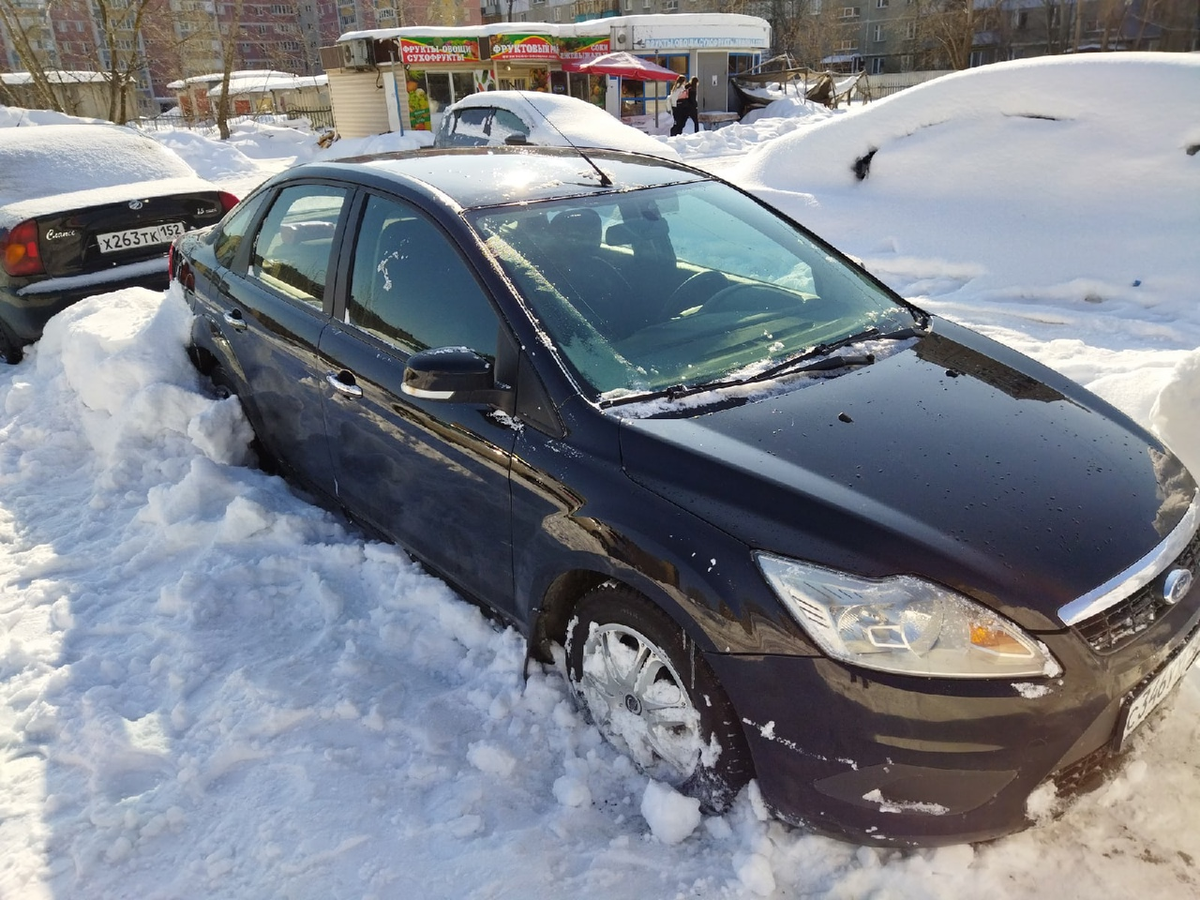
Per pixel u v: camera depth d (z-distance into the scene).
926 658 1.75
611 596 2.19
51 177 6.81
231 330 3.73
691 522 1.99
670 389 2.34
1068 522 1.92
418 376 2.34
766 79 29.45
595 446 2.20
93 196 5.89
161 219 6.00
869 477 2.01
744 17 28.78
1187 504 2.10
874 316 2.92
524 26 26.09
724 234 3.12
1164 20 44.19
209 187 6.32
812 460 2.06
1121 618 1.83
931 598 1.77
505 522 2.44
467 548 2.66
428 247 2.77
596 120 12.77
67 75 30.30
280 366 3.38
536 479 2.30
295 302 3.34
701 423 2.20
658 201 3.13
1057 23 46.88
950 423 2.25
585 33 27.48
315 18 83.25
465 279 2.61
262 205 3.73
